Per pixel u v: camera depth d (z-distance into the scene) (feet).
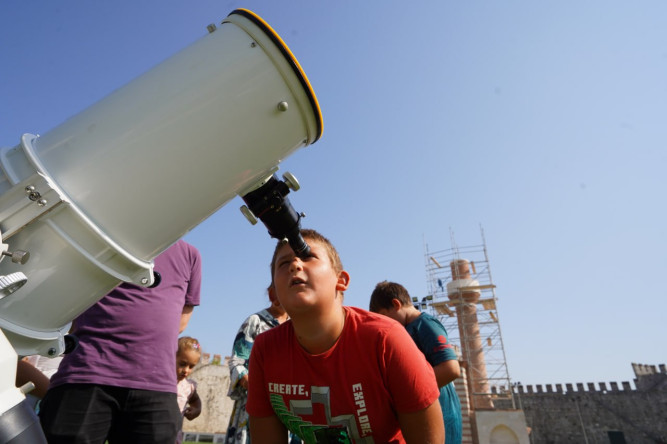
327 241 5.61
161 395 7.47
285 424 5.83
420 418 5.03
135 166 3.83
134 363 7.22
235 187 4.33
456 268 105.50
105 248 3.75
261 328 10.87
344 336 5.16
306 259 5.08
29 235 3.54
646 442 96.43
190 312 9.80
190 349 13.04
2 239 3.36
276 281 5.16
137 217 3.87
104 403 6.82
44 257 3.57
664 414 97.30
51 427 6.24
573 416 104.63
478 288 97.25
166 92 4.01
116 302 7.41
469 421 71.10
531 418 107.76
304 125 4.36
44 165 3.75
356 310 5.85
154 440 7.18
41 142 3.98
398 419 5.38
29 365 7.20
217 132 3.99
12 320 3.58
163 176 3.88
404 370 4.87
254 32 4.18
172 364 8.01
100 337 7.12
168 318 8.05
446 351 8.41
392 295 9.64
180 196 3.98
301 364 5.27
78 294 3.82
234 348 10.54
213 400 86.63
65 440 6.25
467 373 89.45
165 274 8.36
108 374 6.88
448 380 8.21
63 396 6.53
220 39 4.27
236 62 4.11
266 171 4.50
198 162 3.96
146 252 4.11
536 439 105.19
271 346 5.61
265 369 5.59
